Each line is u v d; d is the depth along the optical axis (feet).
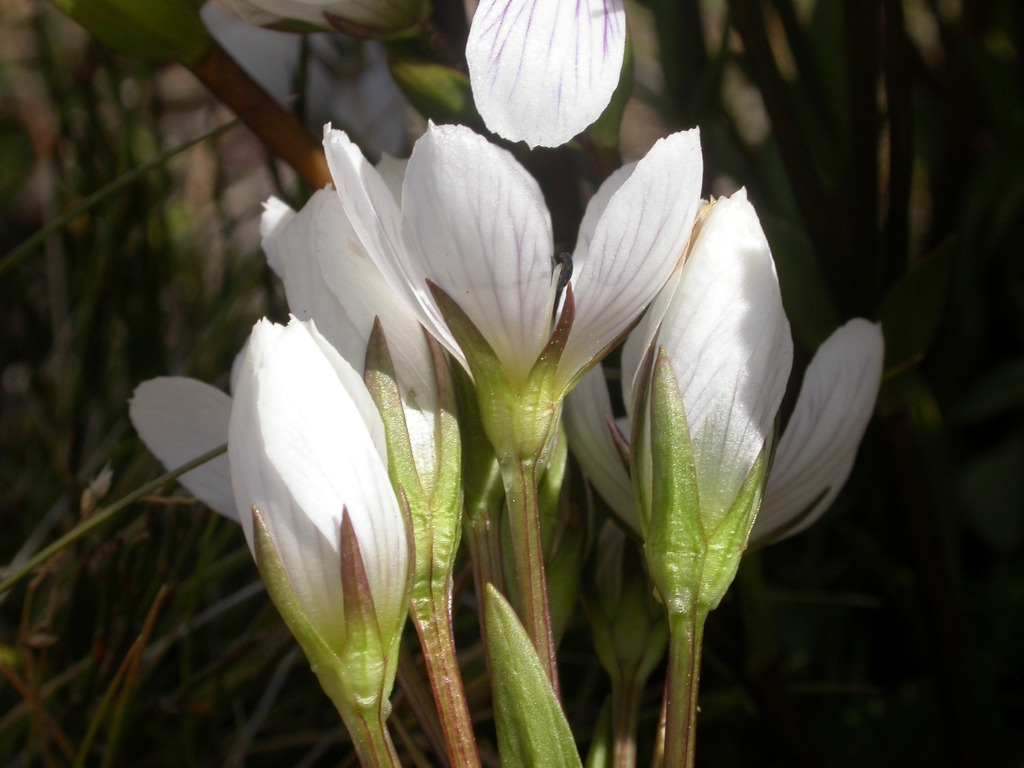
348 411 0.34
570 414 0.40
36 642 0.51
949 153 0.65
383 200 0.35
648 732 0.59
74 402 0.68
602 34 0.36
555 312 0.37
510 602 0.39
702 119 0.58
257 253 0.65
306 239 0.38
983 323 0.76
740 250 0.36
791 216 0.63
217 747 0.58
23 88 0.90
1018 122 0.64
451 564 0.37
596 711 0.62
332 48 0.67
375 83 0.67
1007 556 0.67
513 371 0.36
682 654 0.37
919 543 0.54
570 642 0.63
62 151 0.75
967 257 0.68
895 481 0.54
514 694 0.36
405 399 0.37
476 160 0.34
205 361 0.67
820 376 0.39
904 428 0.52
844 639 0.65
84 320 0.67
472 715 0.53
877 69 0.50
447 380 0.37
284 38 0.66
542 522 0.40
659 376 0.36
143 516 0.57
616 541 0.42
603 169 0.44
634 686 0.41
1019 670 0.61
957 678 0.55
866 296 0.51
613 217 0.35
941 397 0.68
